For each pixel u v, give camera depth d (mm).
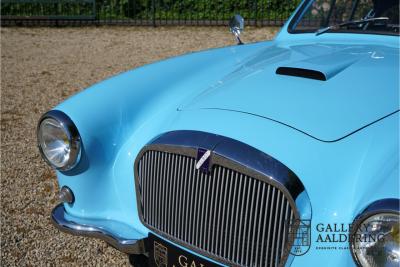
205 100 2365
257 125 2062
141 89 2643
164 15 10469
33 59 7719
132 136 2459
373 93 2178
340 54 2625
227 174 1955
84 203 2484
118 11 10703
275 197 1875
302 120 2051
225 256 2023
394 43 2854
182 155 2076
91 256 3016
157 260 2301
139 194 2307
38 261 2973
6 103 5691
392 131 1962
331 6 3260
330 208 1836
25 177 3957
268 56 2854
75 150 2365
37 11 10531
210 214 2021
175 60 3027
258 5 10117
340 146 1934
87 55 7949
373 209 1652
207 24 10039
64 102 2539
